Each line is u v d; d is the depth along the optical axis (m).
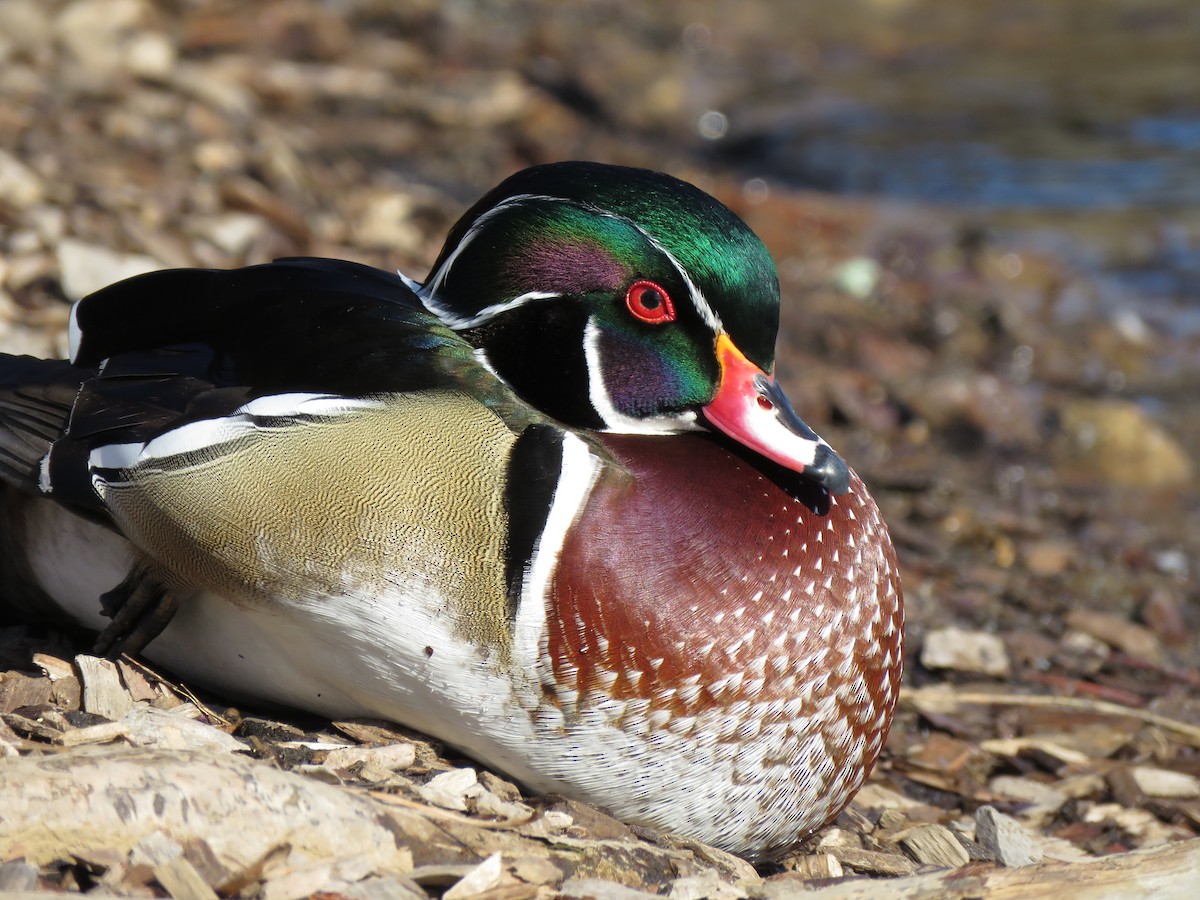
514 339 6.14
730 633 5.81
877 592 6.29
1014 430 13.80
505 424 5.92
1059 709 9.02
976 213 19.47
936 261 17.88
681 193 6.14
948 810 7.84
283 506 5.77
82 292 10.19
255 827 5.11
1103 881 5.43
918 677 9.37
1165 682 9.66
